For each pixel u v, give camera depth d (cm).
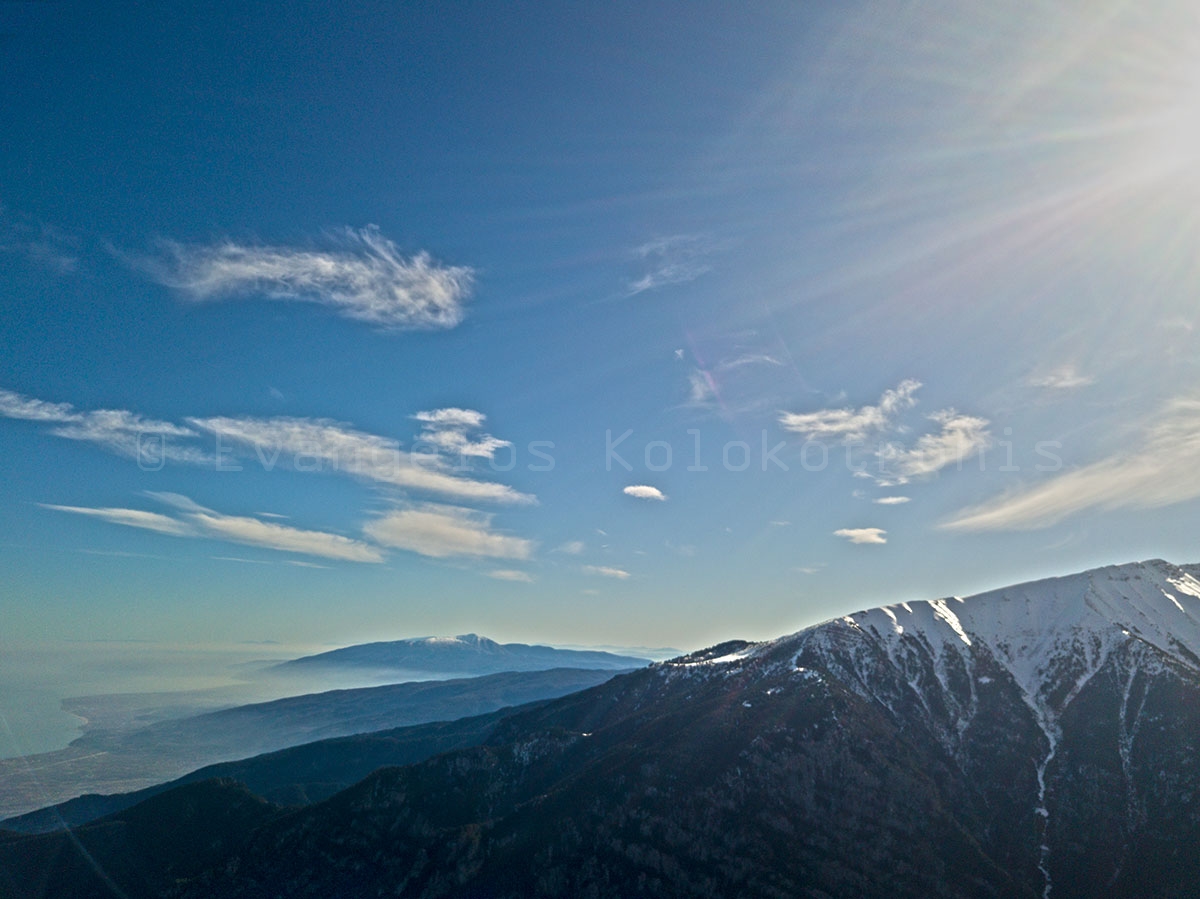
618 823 18475
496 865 18788
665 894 16712
